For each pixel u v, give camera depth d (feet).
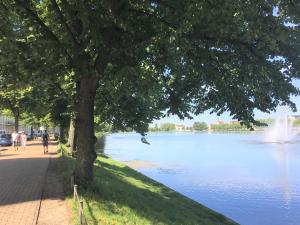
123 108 95.86
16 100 141.79
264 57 44.21
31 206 41.32
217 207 84.58
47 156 108.58
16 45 44.91
